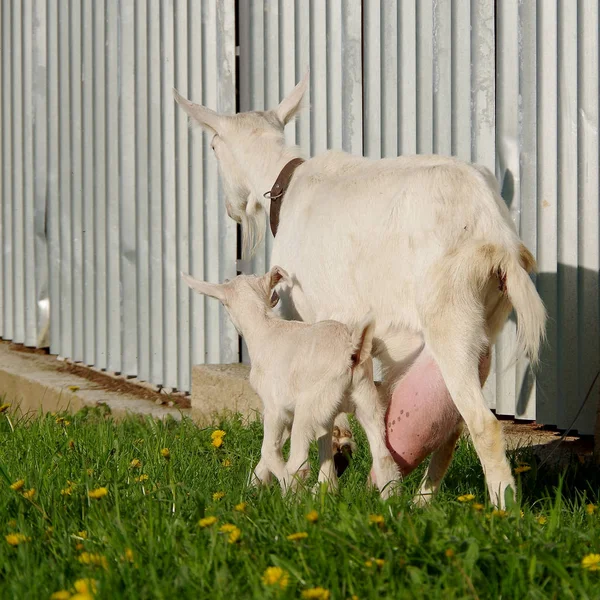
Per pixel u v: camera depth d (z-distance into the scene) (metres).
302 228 6.11
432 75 7.94
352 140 8.58
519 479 5.49
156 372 10.72
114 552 4.14
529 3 7.32
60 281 12.17
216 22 9.76
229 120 7.23
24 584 3.88
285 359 5.56
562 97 7.17
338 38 8.62
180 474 5.96
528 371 7.46
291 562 3.81
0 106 13.20
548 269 7.33
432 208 5.25
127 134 10.98
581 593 3.51
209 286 6.07
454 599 3.47
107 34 11.17
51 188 12.27
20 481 5.04
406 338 5.46
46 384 11.02
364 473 6.16
